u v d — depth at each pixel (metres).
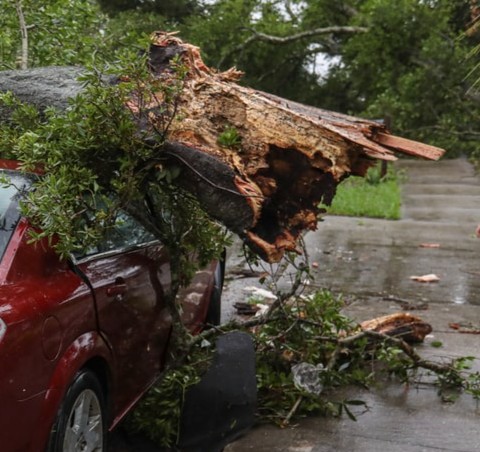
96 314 3.88
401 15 22.97
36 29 6.56
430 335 6.99
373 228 13.49
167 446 4.46
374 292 8.77
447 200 17.38
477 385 5.50
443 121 21.36
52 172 3.80
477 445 4.66
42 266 3.66
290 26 26.72
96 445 3.86
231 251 11.07
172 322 4.83
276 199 4.12
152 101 4.10
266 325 5.60
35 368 3.31
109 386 4.03
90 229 3.80
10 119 4.38
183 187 4.01
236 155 4.03
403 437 4.77
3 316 3.19
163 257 4.86
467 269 10.06
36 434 3.32
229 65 25.67
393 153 4.35
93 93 3.84
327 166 4.08
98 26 6.78
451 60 21.52
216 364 4.67
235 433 4.57
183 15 27.00
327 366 5.38
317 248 11.55
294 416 5.04
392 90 24.09
